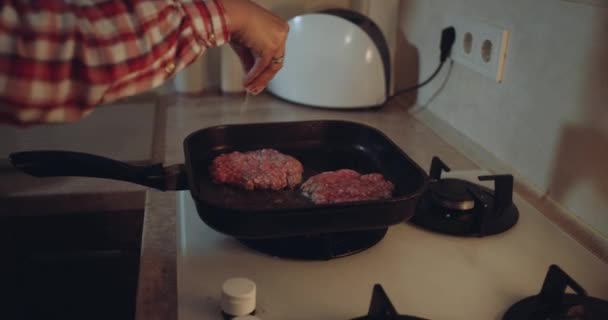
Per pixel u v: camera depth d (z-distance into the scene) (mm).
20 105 455
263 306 600
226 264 672
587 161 768
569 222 795
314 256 682
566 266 701
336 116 1178
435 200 793
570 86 785
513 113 911
